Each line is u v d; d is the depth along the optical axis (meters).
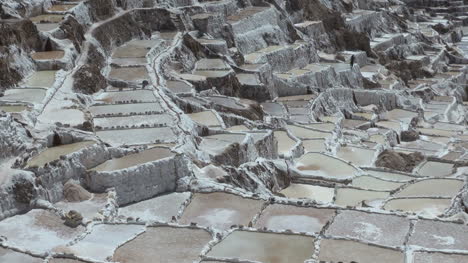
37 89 51.53
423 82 98.25
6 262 29.70
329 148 56.72
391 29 118.12
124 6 75.56
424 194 43.75
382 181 48.75
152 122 47.25
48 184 36.47
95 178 37.69
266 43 86.94
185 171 39.62
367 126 72.50
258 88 70.31
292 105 72.25
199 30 78.94
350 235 32.44
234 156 46.34
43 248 31.41
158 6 78.94
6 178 35.16
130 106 51.25
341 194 45.53
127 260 30.09
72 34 62.31
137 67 62.12
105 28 68.56
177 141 43.47
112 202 36.34
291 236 32.19
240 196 37.78
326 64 88.56
